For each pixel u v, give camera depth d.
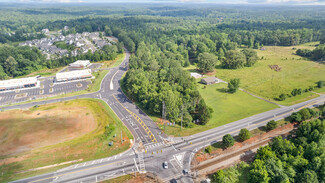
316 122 95.00
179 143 96.31
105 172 79.88
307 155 80.25
